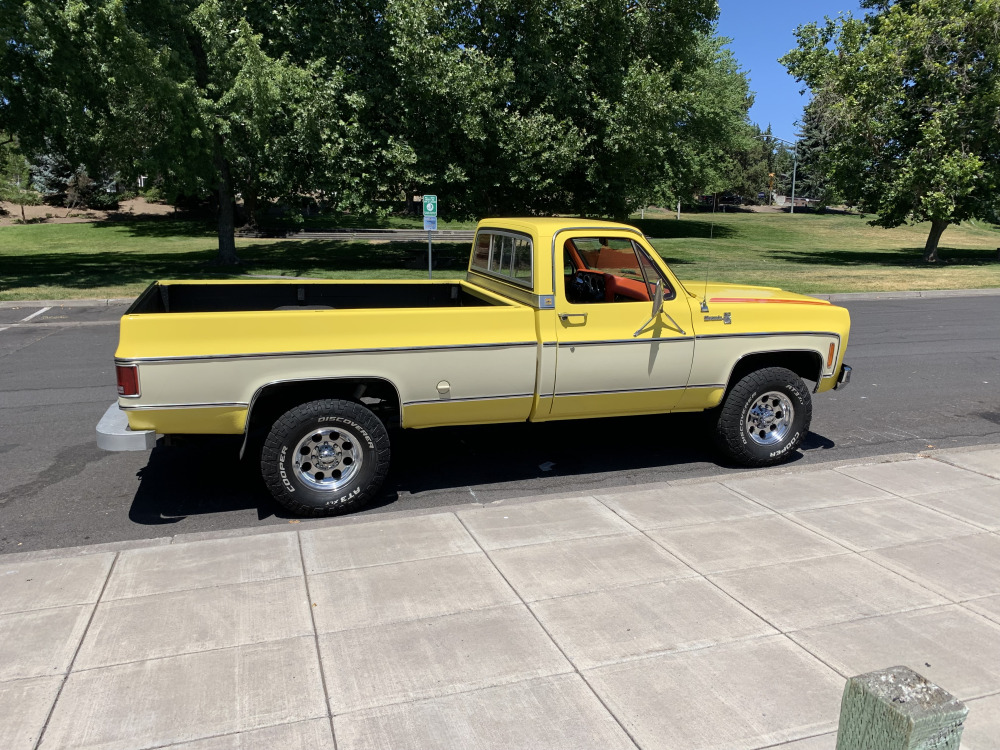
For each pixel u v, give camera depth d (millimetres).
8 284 17734
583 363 5480
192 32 19891
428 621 3625
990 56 23984
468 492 5629
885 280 20500
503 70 20562
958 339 12273
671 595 3879
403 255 27938
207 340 4719
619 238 5551
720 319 5797
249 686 3123
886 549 4418
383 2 21203
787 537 4574
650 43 24047
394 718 2941
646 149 23250
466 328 5211
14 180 47594
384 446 5125
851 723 2010
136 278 19172
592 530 4660
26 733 2838
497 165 22109
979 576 4102
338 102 20906
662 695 3090
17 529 4945
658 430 7133
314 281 6598
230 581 4000
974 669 3281
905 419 7664
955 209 26297
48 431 7062
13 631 3500
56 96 17844
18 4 16391
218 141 20484
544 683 3160
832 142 27578
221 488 5680
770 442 6090
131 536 4840
